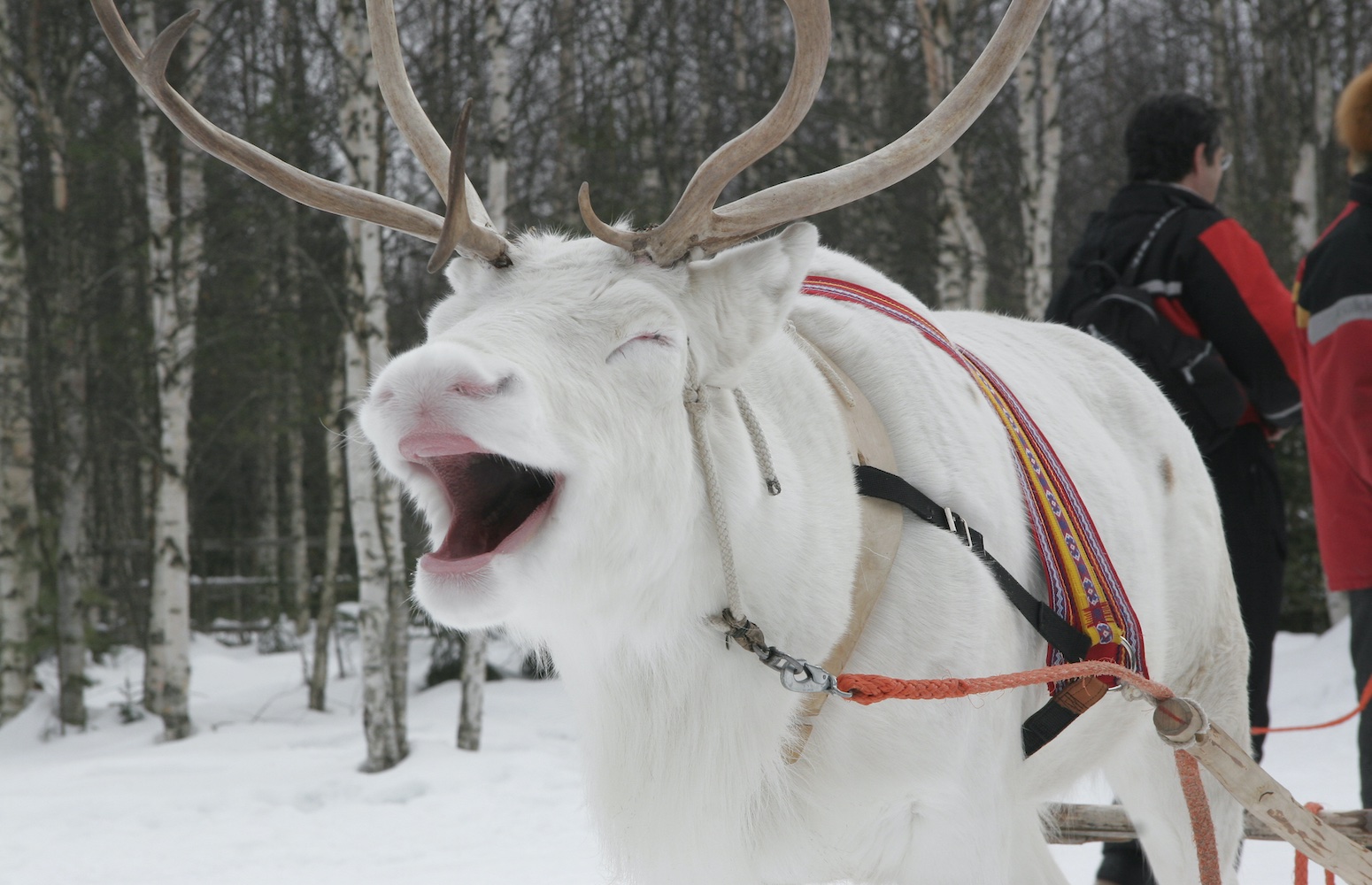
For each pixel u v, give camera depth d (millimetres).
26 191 13078
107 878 5113
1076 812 2789
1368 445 2863
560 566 1508
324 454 17250
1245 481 3510
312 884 4863
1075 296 3822
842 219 13430
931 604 1903
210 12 11008
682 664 1753
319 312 12258
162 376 10586
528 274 1692
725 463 1743
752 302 1749
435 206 11266
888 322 2172
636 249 1700
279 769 7820
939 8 11492
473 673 8570
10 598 11406
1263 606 3502
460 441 1387
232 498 23141
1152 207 3721
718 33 16609
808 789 1845
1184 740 2004
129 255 12250
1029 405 2416
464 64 11414
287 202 11383
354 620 14938
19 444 11438
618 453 1544
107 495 17188
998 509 2064
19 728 11016
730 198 13805
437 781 7023
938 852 1917
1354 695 8438
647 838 1818
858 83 13336
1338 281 2932
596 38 14227
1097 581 2156
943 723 1853
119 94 13477
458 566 1460
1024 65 11508
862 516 1892
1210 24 18578
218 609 20672
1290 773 6043
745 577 1762
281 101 11227
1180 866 2613
